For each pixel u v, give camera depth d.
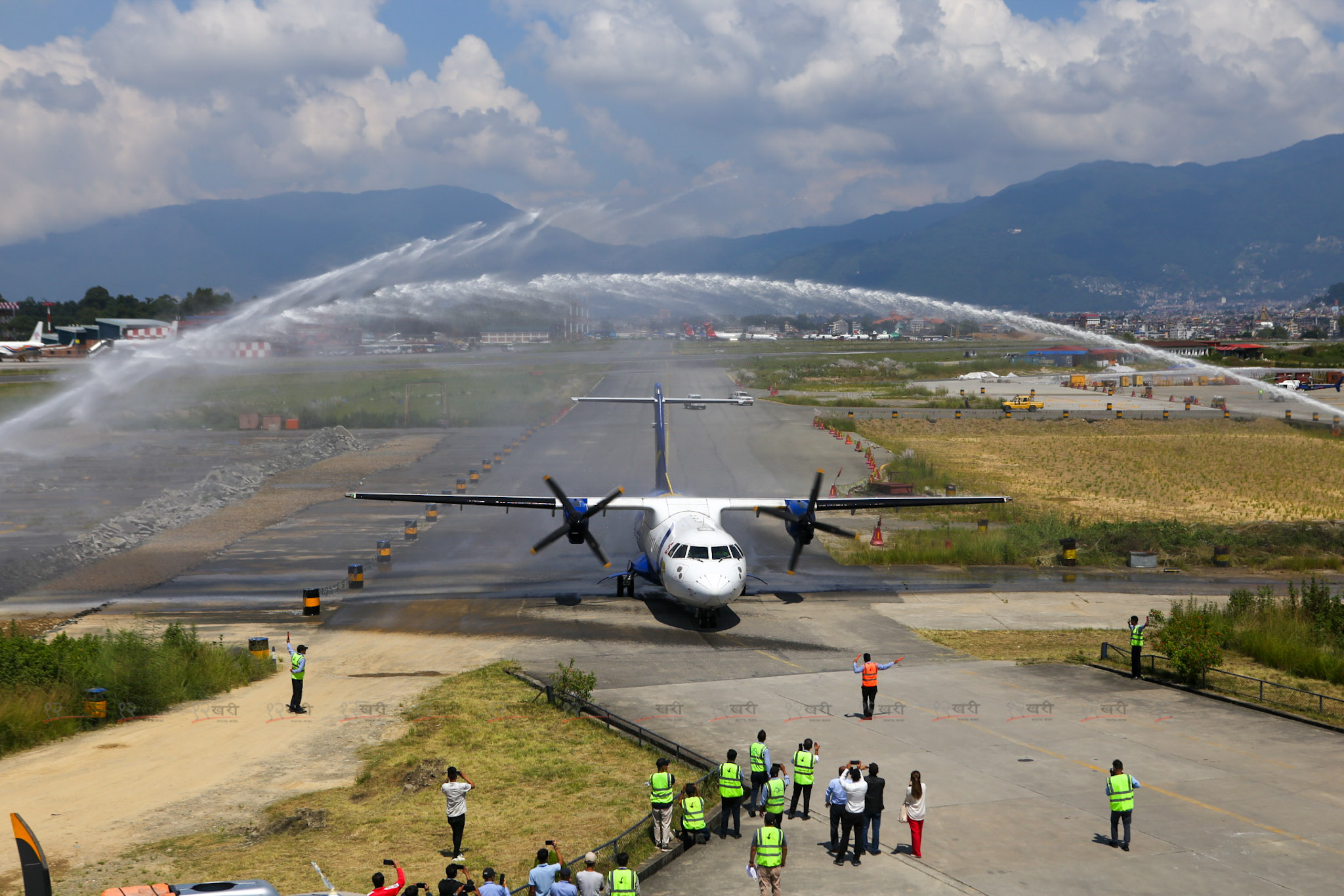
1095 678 28.41
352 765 21.77
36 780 20.84
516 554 46.62
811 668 29.33
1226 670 29.88
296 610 36.44
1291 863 16.22
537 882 14.16
